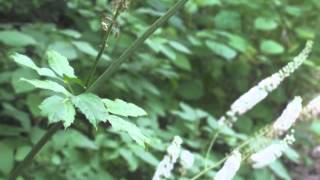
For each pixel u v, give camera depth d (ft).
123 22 9.65
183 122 10.16
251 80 13.15
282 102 13.00
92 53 8.68
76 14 11.46
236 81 12.96
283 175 10.11
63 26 12.26
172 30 11.37
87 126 9.93
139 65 10.21
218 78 12.89
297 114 5.52
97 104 3.30
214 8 12.82
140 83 10.05
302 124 12.78
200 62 12.43
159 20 3.55
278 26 12.98
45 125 9.44
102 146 8.69
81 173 8.50
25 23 11.46
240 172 10.18
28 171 8.19
